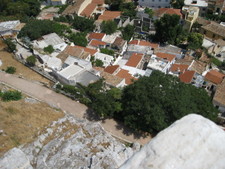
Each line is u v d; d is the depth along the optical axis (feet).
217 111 98.99
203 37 170.19
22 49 142.72
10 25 169.17
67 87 109.09
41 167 57.11
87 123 80.89
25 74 122.01
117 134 96.53
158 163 17.69
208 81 127.85
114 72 127.13
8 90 100.63
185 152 18.24
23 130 71.51
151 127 93.45
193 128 19.76
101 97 98.07
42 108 88.33
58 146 66.18
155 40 179.32
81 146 67.00
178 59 147.95
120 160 64.34
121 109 99.14
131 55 150.82
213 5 200.03
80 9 204.03
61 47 148.56
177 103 86.53
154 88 92.02
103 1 224.94
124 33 176.04
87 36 174.40
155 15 195.62
